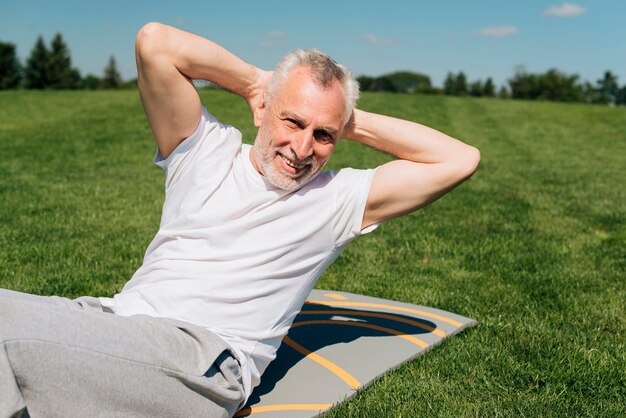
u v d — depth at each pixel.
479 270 5.28
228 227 2.41
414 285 4.82
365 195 2.51
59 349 1.83
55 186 8.69
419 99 26.19
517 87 75.88
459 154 2.57
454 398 2.91
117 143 13.92
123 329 2.00
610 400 2.95
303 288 2.54
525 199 8.78
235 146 2.58
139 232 6.24
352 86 2.44
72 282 4.62
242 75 2.59
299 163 2.39
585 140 17.88
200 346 2.18
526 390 3.02
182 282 2.37
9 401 1.69
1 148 12.75
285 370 3.04
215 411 2.19
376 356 3.25
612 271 5.30
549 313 4.18
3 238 5.78
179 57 2.44
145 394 1.99
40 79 63.94
